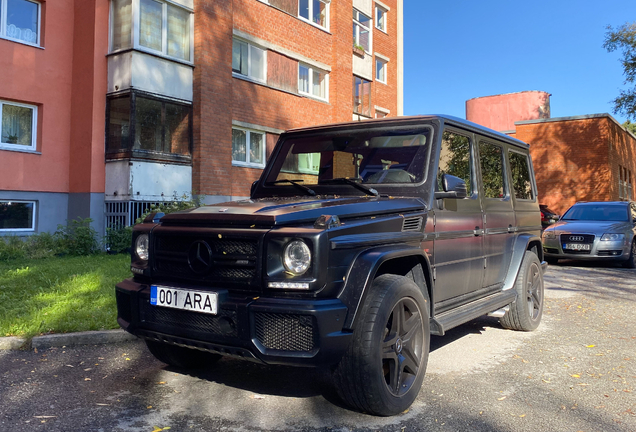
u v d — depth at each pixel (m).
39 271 8.12
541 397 3.61
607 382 3.96
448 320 3.83
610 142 23.94
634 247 12.04
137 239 3.59
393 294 3.15
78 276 7.62
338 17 21.17
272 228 2.96
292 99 18.80
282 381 3.88
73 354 4.52
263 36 17.50
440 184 4.07
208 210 3.39
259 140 17.62
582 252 11.91
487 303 4.63
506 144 5.69
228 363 4.34
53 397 3.47
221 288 3.07
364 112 24.27
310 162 4.56
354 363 2.99
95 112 13.20
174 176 14.16
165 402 3.41
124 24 13.24
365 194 4.05
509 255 5.44
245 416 3.18
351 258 3.04
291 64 18.78
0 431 2.91
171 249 3.33
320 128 4.68
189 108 14.70
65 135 13.55
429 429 3.03
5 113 12.58
